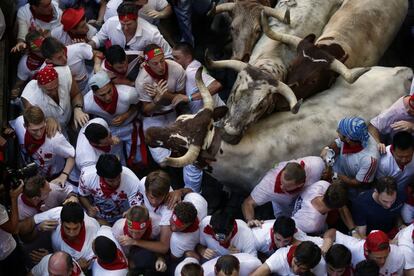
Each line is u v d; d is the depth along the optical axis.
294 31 11.71
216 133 10.15
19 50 11.34
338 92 10.98
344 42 11.36
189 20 12.31
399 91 11.11
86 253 9.12
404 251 8.95
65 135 10.80
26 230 9.28
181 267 8.66
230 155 10.19
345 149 9.73
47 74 10.05
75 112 10.64
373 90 11.01
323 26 12.06
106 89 10.19
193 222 8.98
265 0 12.02
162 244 9.23
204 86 10.19
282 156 10.36
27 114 9.72
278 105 10.56
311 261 8.37
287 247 8.81
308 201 9.36
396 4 12.22
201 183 10.87
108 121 10.68
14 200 8.95
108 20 11.28
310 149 10.46
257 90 10.05
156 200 9.14
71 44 11.40
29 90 10.33
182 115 10.19
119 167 9.34
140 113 10.83
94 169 9.64
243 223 9.16
